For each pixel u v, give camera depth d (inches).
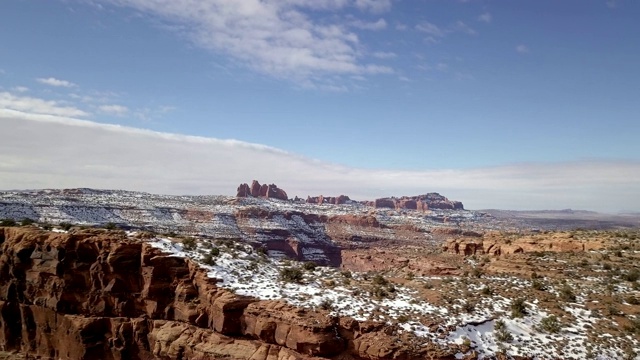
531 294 1577.3
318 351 1143.6
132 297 1408.7
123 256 1418.6
